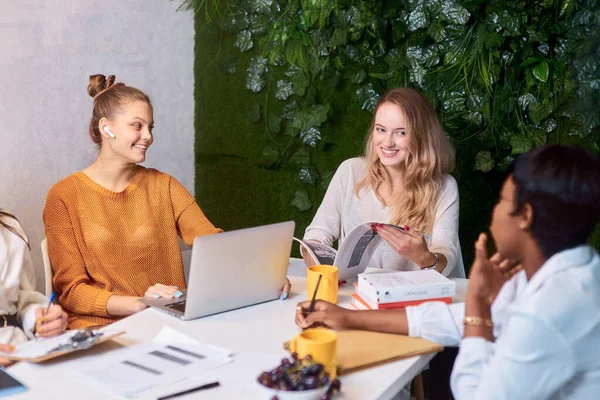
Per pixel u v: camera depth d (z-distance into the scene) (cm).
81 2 264
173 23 317
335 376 123
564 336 104
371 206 233
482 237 124
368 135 238
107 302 188
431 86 274
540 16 255
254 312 167
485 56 262
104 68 278
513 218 113
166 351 137
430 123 225
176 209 227
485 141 270
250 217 335
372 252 200
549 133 265
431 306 150
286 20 296
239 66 324
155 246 217
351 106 300
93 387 119
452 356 163
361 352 136
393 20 277
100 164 214
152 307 170
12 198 243
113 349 139
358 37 282
